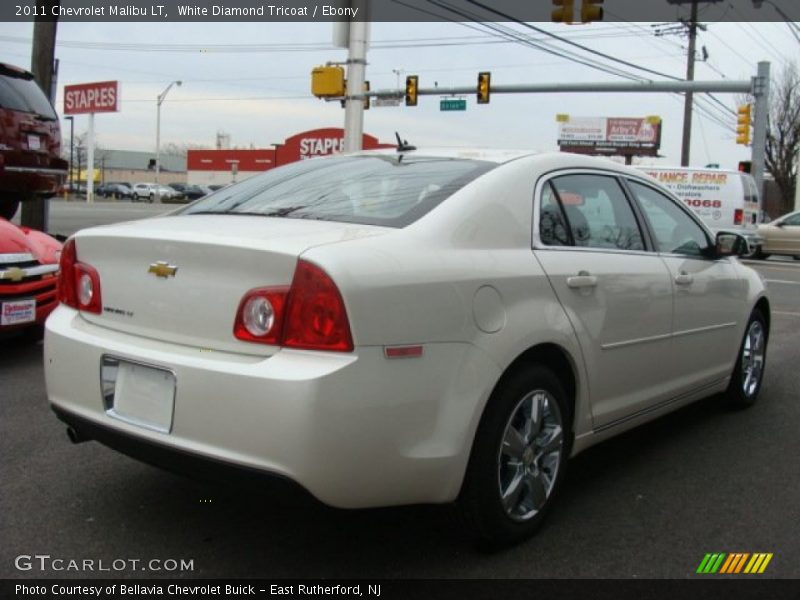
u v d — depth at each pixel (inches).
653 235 171.2
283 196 141.7
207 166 3070.9
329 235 114.4
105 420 120.0
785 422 207.5
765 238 878.4
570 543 132.3
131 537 129.5
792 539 136.5
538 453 132.6
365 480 106.9
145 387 115.8
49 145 372.8
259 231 116.8
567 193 149.1
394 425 108.0
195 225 123.5
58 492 145.8
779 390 243.3
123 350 117.5
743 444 188.1
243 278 110.3
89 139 1968.5
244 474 105.8
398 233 117.7
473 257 122.3
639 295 156.4
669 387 173.0
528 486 131.3
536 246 135.9
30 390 210.2
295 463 102.5
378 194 134.0
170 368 111.4
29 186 364.5
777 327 371.2
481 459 120.0
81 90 1988.2
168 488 148.9
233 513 139.3
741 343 206.7
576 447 143.9
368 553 126.4
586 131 2915.8
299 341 105.4
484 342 118.9
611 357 148.9
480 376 117.6
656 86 871.7
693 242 188.1
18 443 170.1
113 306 124.8
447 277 115.6
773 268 754.2
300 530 133.8
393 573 120.6
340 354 104.3
